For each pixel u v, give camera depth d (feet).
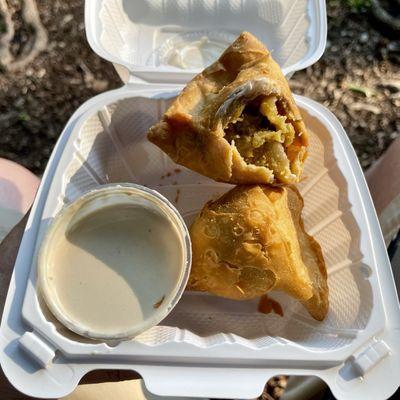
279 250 0.58
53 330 0.52
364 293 0.58
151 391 0.51
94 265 0.58
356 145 1.27
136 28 0.95
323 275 0.64
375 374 0.53
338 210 0.65
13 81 1.33
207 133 0.60
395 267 0.71
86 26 0.81
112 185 0.61
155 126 0.63
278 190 0.62
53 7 1.42
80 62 1.36
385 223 0.82
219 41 0.95
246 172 0.60
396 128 1.29
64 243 0.58
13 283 0.56
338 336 0.58
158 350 0.52
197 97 0.65
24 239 0.59
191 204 0.77
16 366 0.51
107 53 0.79
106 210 0.61
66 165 0.64
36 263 0.56
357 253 0.61
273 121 0.60
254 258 0.58
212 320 0.67
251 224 0.58
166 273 0.58
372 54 1.38
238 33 0.95
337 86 1.34
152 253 0.60
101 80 1.34
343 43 1.39
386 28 1.40
